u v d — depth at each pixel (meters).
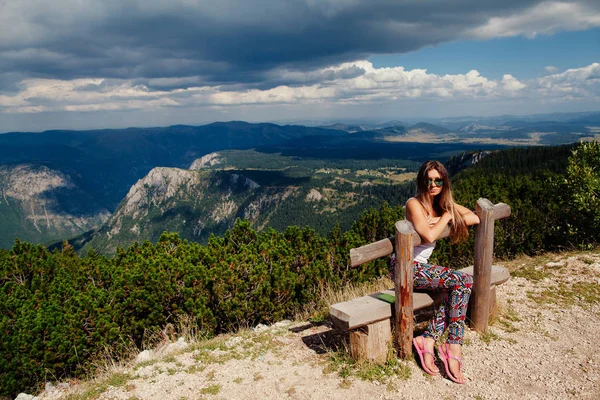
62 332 6.79
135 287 7.55
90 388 5.44
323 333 6.39
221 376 5.22
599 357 5.22
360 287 8.69
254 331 7.14
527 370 4.93
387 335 5.05
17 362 6.55
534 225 10.95
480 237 5.55
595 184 10.49
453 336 4.83
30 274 9.45
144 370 5.53
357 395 4.54
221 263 8.00
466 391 4.52
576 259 9.14
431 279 4.91
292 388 4.78
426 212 5.00
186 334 7.25
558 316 6.53
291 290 8.27
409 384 4.66
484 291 5.71
